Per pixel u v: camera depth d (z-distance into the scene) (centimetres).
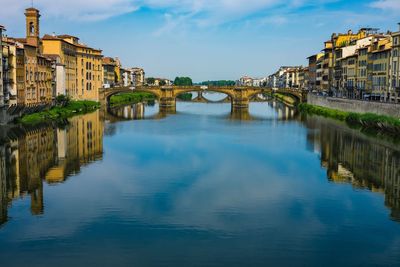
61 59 14225
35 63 10638
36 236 3253
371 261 2889
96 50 17375
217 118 12862
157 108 17412
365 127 9238
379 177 5022
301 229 3412
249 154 6488
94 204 3975
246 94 17338
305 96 16925
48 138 7694
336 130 9200
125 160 5972
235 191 4438
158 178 4944
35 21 11975
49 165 5541
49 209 3828
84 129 9338
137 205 3962
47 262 2859
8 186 4544
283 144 7450
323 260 2898
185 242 3159
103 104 16662
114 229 3391
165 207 3916
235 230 3381
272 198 4209
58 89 13450
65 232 3331
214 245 3111
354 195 4316
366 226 3481
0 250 3020
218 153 6569
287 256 2948
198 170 5369
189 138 8256
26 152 6288
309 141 7762
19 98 9531
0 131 7988
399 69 9900
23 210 3803
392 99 10244
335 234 3319
